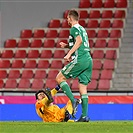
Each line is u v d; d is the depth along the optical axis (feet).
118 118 127.95
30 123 76.54
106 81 173.27
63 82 84.64
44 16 204.54
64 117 93.76
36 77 181.57
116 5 204.33
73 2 206.18
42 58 189.78
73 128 62.49
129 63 180.96
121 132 55.31
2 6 203.72
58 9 205.36
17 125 69.77
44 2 205.05
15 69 187.01
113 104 128.26
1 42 201.26
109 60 180.75
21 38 200.64
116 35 191.31
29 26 203.72
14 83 180.14
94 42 189.26
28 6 204.54
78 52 83.61
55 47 193.26
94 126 67.00
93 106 128.16
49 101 92.84
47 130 58.70
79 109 122.62
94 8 204.54
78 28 83.82
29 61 188.03
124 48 185.88
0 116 129.80
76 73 84.48
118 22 195.83
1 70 187.01
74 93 136.36
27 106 129.80
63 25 200.75
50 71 181.88
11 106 130.00
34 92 140.26
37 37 199.31
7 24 203.21
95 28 195.52
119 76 176.35
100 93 138.21
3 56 193.88
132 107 128.06
